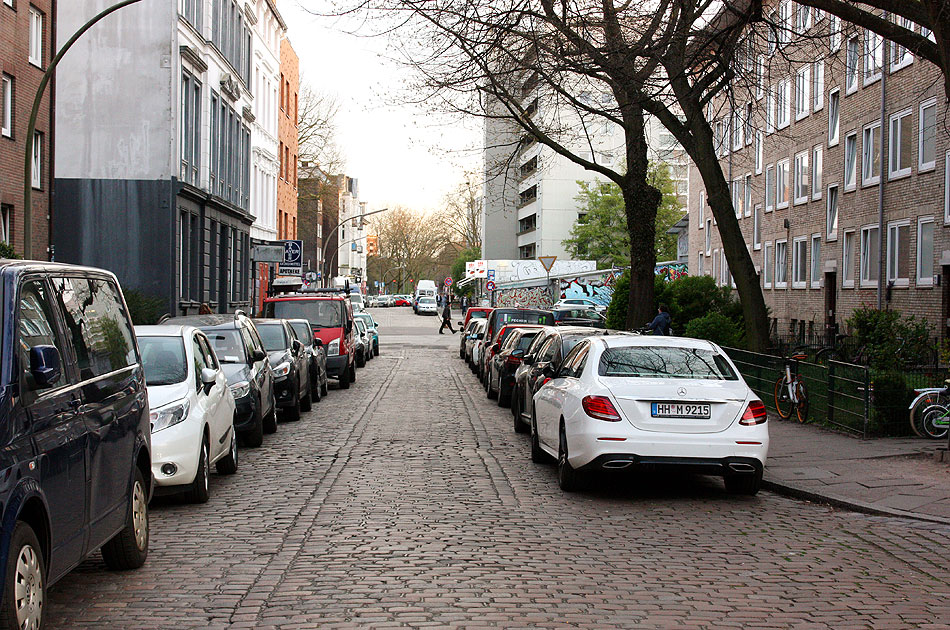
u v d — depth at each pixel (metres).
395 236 122.88
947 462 12.12
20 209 27.58
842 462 12.17
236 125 44.28
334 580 6.67
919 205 27.64
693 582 6.72
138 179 33.16
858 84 32.06
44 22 28.98
